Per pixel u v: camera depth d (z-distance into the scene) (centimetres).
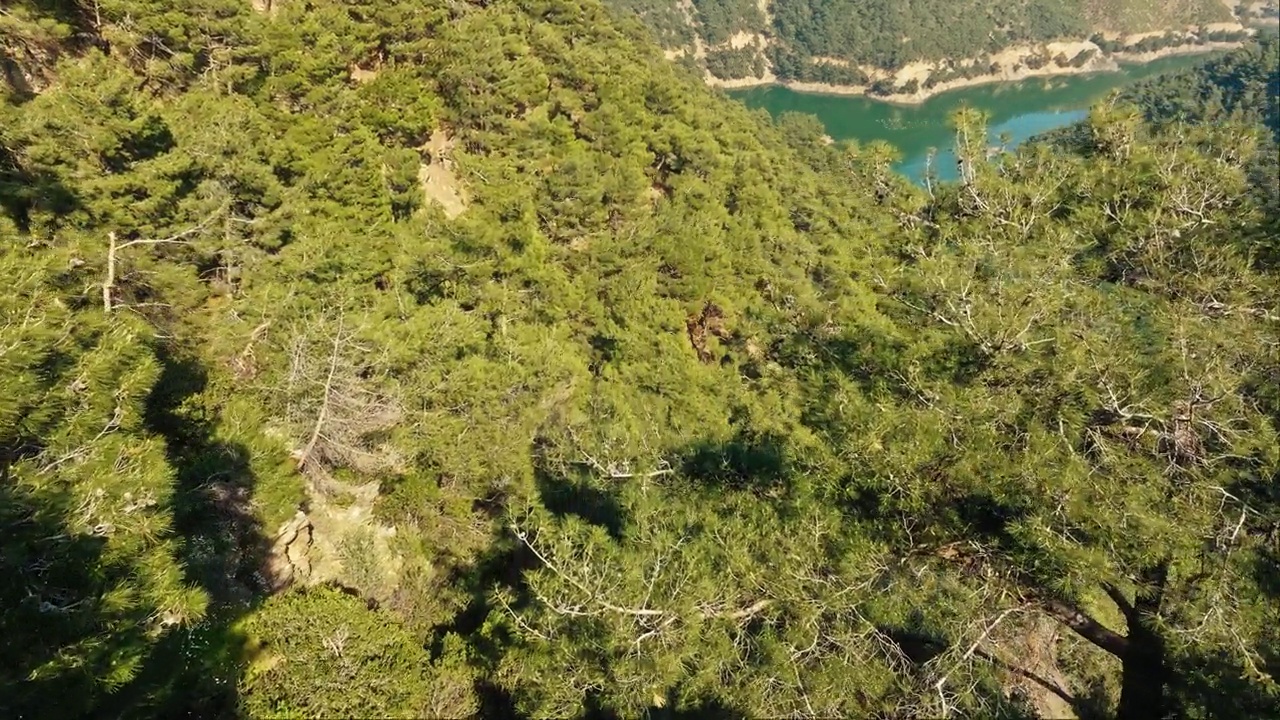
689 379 1848
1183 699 768
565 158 2817
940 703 661
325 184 2108
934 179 1250
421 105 2833
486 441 1415
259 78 2361
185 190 1659
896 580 754
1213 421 795
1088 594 805
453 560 1375
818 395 1009
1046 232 1034
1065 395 854
